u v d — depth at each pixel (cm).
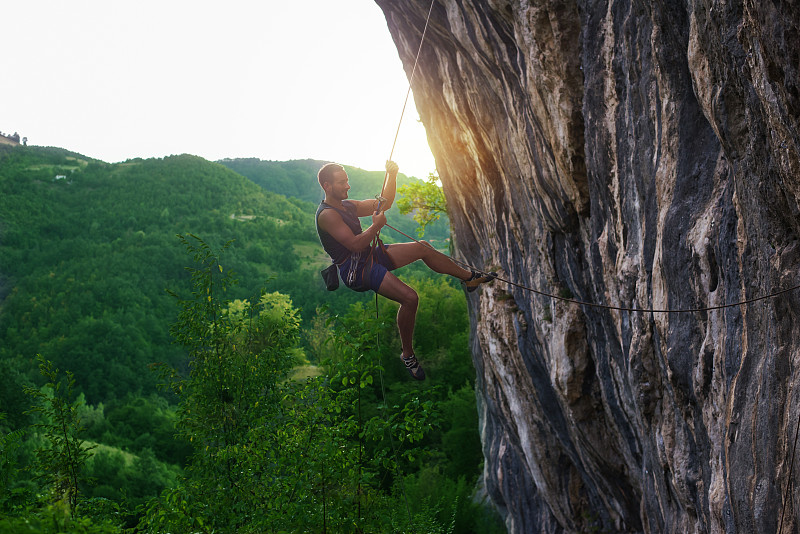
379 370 532
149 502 626
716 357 418
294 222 14875
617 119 547
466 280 442
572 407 871
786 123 286
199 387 762
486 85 838
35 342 7906
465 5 723
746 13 289
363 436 560
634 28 484
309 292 9075
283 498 577
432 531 746
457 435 2442
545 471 1150
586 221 723
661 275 489
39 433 2548
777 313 336
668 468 554
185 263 11106
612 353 731
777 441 331
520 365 1068
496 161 950
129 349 7231
